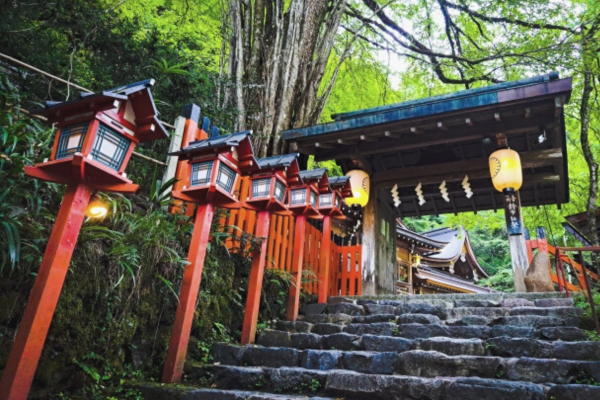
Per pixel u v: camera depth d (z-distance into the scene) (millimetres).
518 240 7469
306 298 6629
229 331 5000
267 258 5945
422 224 31438
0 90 3457
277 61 8992
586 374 3215
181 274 4289
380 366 3723
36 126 3363
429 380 3199
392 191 8977
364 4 12906
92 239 3301
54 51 5180
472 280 24641
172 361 3557
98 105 2543
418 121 7582
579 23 11055
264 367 3865
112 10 6012
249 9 9430
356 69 13586
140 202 4297
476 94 7223
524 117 7242
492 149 8242
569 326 4391
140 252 3684
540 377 3281
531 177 8469
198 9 10672
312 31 9609
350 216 9648
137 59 5871
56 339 2992
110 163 2631
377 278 8344
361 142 8609
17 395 2164
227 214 5102
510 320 4699
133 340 3730
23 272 2879
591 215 11242
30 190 3174
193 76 5988
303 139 8344
